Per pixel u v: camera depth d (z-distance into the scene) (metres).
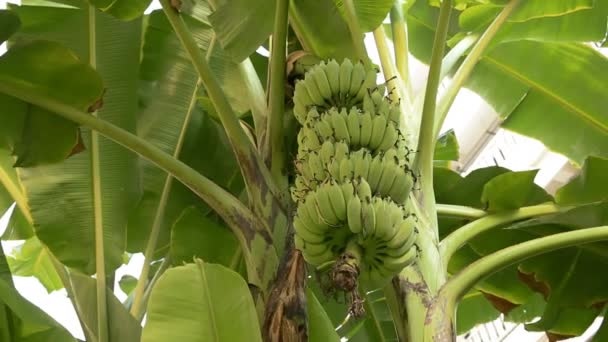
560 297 4.77
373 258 3.54
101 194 4.66
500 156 10.05
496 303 5.02
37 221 4.59
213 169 5.09
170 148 4.98
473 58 4.42
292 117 4.36
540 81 5.35
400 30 4.55
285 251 3.84
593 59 5.25
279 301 3.70
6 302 3.95
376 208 3.50
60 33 4.68
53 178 4.63
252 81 4.41
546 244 3.97
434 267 3.87
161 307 3.55
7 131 4.31
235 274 3.62
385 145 3.75
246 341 3.53
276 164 4.11
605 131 5.23
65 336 4.10
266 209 3.99
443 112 4.30
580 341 7.59
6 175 4.77
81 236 4.61
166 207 5.03
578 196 4.58
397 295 3.82
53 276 6.40
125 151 4.71
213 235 4.74
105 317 4.45
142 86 5.02
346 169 3.59
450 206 4.45
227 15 4.20
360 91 3.92
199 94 5.12
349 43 4.45
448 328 3.75
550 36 5.07
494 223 4.30
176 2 4.11
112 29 4.73
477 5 5.18
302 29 4.47
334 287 3.46
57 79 4.26
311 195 3.55
